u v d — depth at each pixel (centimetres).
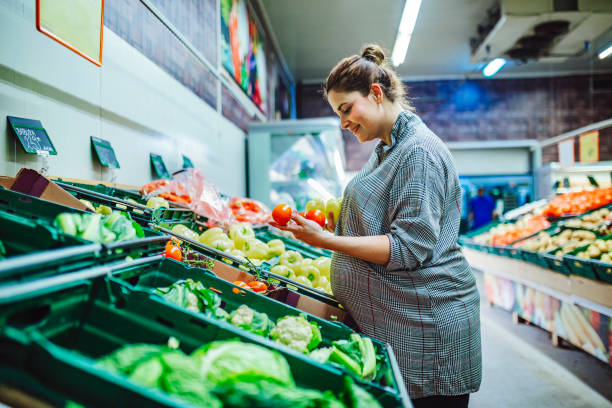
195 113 341
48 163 163
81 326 75
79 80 184
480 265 545
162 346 73
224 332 79
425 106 1033
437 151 125
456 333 123
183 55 315
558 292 340
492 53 792
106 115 206
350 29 747
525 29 684
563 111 1014
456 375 123
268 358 71
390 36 782
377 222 130
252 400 60
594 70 1001
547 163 1014
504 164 1037
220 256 151
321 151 515
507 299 461
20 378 50
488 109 1027
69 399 50
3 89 141
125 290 78
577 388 284
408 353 123
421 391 122
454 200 131
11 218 78
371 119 135
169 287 99
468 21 731
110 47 211
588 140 493
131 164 231
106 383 50
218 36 413
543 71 1005
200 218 220
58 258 67
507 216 621
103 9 190
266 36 696
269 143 514
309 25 729
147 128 252
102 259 79
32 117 154
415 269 123
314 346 102
